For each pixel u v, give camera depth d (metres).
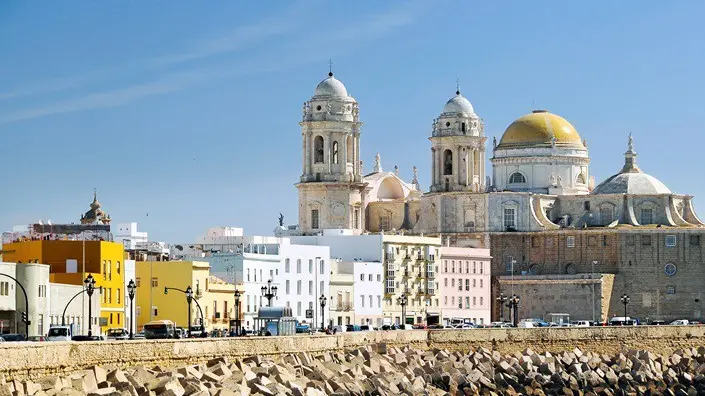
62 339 160.75
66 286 197.62
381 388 156.75
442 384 173.38
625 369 199.12
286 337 162.88
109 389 121.38
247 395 133.75
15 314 184.25
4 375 114.81
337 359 169.88
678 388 192.88
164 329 184.88
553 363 197.38
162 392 125.00
